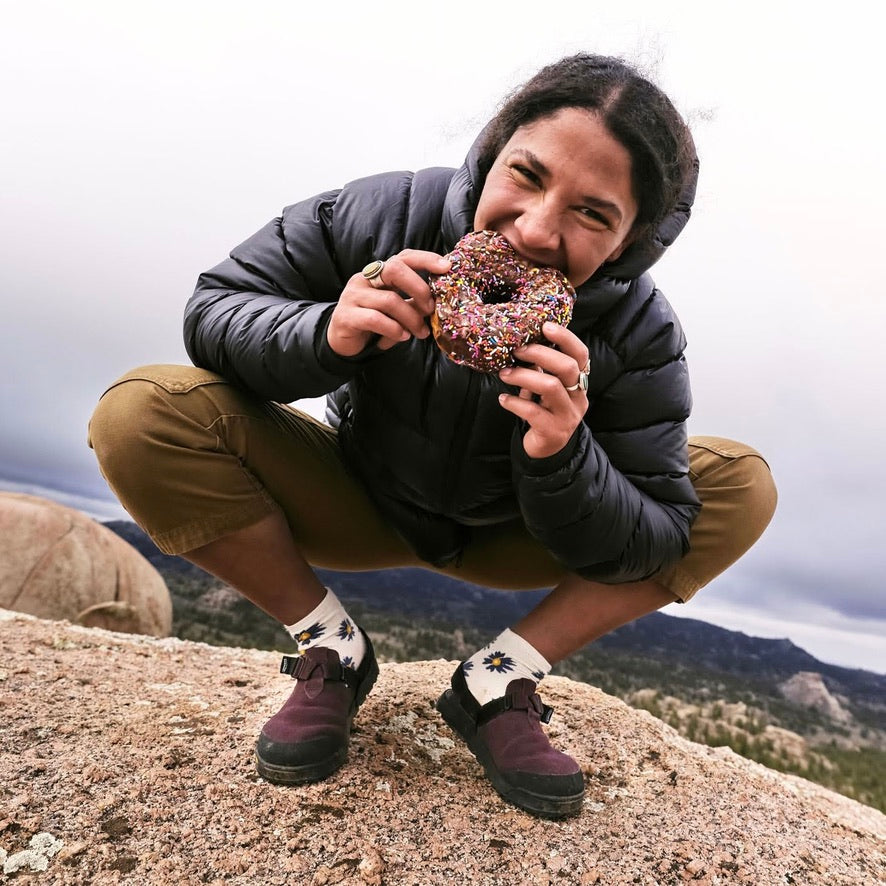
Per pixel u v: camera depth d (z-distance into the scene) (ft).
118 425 5.04
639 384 5.52
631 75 4.53
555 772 5.25
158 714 6.43
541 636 5.74
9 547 20.66
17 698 6.51
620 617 5.85
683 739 8.08
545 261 4.75
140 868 4.35
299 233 5.69
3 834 4.54
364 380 5.70
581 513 4.91
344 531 6.29
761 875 5.20
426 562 6.66
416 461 5.65
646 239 4.98
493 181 4.72
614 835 5.30
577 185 4.33
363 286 4.68
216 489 5.22
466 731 5.77
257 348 5.06
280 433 5.69
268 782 5.20
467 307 4.48
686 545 5.56
